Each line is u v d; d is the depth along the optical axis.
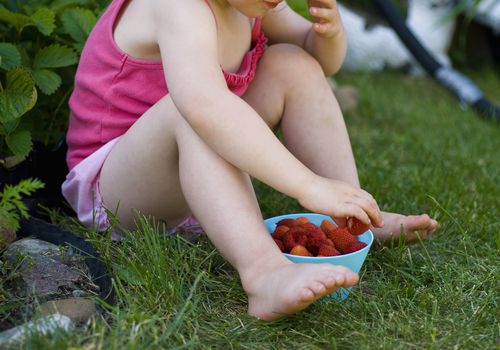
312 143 1.52
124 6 1.50
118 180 1.46
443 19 2.80
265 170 1.27
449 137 2.44
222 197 1.27
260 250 1.26
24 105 1.51
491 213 1.76
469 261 1.52
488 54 3.35
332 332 1.24
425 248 1.52
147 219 1.49
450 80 2.79
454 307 1.35
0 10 1.67
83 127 1.56
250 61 1.54
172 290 1.30
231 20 1.49
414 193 1.88
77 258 1.42
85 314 1.24
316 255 1.36
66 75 1.84
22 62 1.71
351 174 1.51
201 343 1.19
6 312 1.26
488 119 2.66
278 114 1.56
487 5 2.98
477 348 1.21
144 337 1.17
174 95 1.29
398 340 1.23
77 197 1.57
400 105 2.77
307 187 1.29
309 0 1.54
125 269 1.35
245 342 1.21
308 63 1.56
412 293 1.38
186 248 1.49
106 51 1.49
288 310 1.21
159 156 1.39
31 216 1.56
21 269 1.37
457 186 1.93
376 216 1.31
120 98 1.49
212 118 1.26
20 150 1.57
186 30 1.32
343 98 2.75
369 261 1.50
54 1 1.83
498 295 1.38
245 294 1.36
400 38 2.87
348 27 3.14
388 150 2.30
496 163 2.20
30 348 1.12
